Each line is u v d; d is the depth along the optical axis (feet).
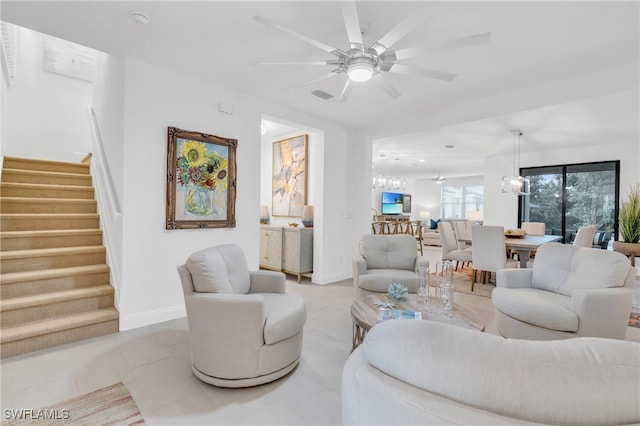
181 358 7.64
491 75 10.23
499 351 2.22
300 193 17.69
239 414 5.62
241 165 12.14
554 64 9.48
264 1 6.73
